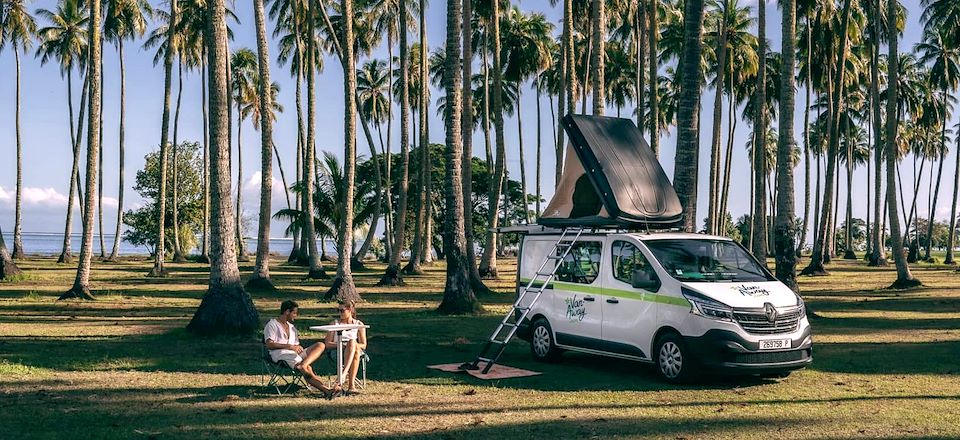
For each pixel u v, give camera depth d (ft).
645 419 30.58
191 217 236.22
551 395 35.58
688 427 29.27
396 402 33.71
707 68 171.53
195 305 81.76
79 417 30.37
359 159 194.80
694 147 61.77
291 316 36.11
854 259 255.50
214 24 56.08
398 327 62.90
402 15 122.31
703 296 37.68
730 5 168.45
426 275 143.23
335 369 42.04
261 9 102.42
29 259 214.90
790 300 38.86
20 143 201.26
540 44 179.42
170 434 27.81
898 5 157.69
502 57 180.65
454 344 53.06
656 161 47.26
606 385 38.17
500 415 31.22
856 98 256.73
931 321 68.64
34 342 51.29
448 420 30.32
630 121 48.73
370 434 27.96
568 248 45.16
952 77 214.28
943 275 149.28
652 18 107.76
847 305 85.25
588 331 43.14
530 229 48.93
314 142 121.29
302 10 160.04
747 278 40.40
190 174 237.66
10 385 36.73
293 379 36.47
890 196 110.11
